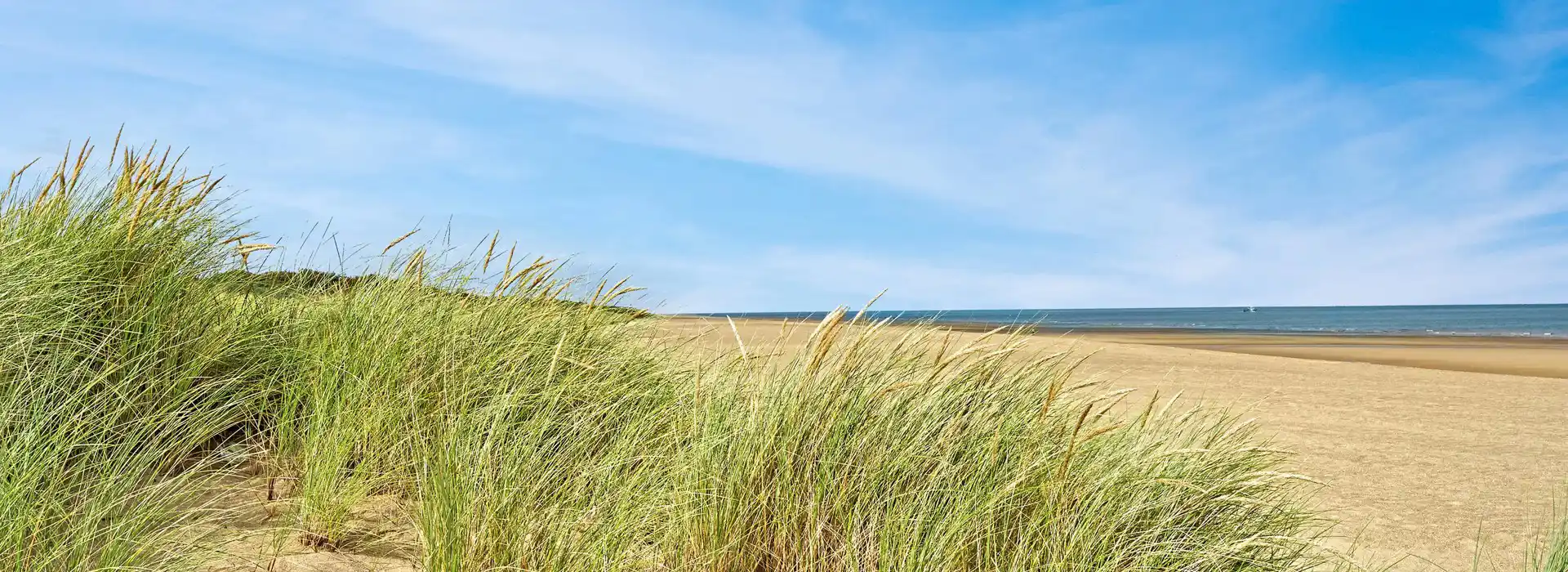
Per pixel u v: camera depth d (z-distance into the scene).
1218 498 3.11
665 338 4.63
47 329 3.12
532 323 4.24
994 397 3.22
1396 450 7.55
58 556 2.11
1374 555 4.28
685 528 2.71
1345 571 3.83
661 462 3.07
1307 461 6.80
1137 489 2.93
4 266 3.22
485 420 3.17
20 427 2.57
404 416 3.34
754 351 3.50
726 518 2.67
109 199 3.98
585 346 4.21
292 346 3.86
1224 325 62.44
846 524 2.66
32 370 2.88
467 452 2.76
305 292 4.39
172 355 3.44
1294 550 3.33
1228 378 13.55
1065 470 2.73
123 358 3.29
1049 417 3.21
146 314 3.51
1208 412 4.00
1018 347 3.29
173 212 4.04
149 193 3.92
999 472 2.85
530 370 3.81
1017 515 2.83
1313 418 9.40
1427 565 4.19
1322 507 5.23
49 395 2.82
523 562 2.47
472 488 2.56
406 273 4.31
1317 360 18.77
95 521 2.27
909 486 2.82
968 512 2.69
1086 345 18.55
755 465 2.73
